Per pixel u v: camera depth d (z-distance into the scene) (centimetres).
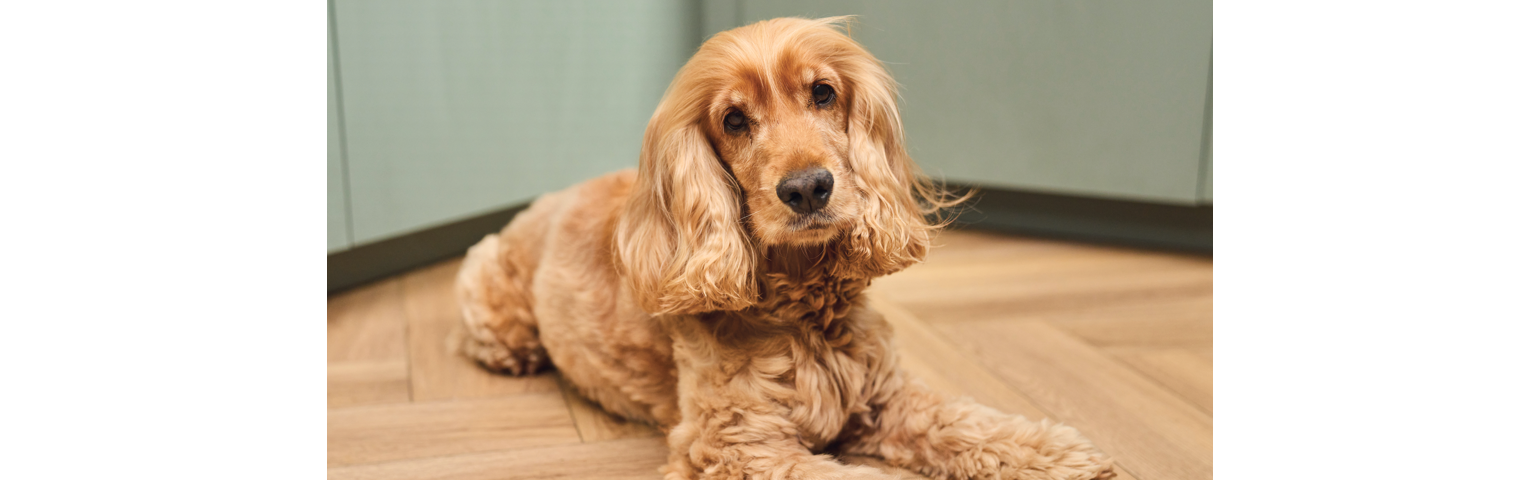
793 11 352
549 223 174
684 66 128
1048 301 235
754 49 120
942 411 133
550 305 162
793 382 126
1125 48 292
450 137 260
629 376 147
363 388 175
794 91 119
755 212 119
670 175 126
